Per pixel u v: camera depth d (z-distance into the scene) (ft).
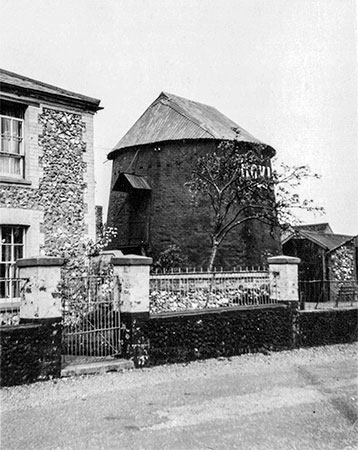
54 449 19.20
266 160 78.74
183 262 80.69
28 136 45.21
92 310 35.14
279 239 90.12
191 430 21.36
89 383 28.78
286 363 35.83
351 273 100.42
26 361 28.25
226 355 37.27
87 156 48.88
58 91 47.73
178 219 82.74
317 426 22.03
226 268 80.53
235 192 74.64
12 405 24.54
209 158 78.13
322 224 129.08
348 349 42.06
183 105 94.07
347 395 27.04
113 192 93.09
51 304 29.50
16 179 43.96
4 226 43.70
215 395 26.78
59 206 46.57
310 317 43.04
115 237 90.27
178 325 34.99
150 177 86.48
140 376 30.76
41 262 29.27
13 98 44.27
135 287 33.37
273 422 22.50
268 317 40.11
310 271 97.04
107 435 20.70
